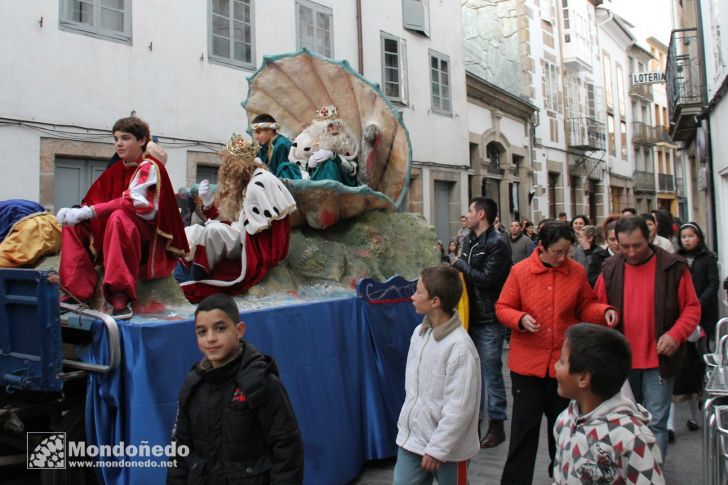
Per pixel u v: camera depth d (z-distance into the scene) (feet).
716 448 11.45
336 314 15.56
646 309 13.60
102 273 12.88
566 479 7.54
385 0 51.98
